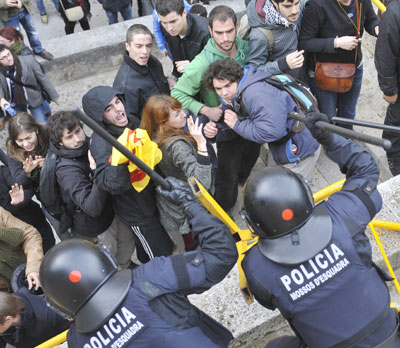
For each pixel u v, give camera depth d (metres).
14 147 3.74
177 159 3.16
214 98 3.88
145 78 4.21
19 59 5.23
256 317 2.78
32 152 3.76
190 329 1.91
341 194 2.08
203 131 3.91
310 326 1.97
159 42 4.68
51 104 6.71
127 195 3.27
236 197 4.38
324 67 4.19
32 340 2.83
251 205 1.96
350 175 2.16
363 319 1.94
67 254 1.86
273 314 2.77
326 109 4.55
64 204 3.51
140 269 1.93
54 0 8.03
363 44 5.77
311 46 4.05
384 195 3.17
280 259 1.93
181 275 1.89
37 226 4.10
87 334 1.87
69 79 6.88
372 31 4.19
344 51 4.10
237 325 2.76
